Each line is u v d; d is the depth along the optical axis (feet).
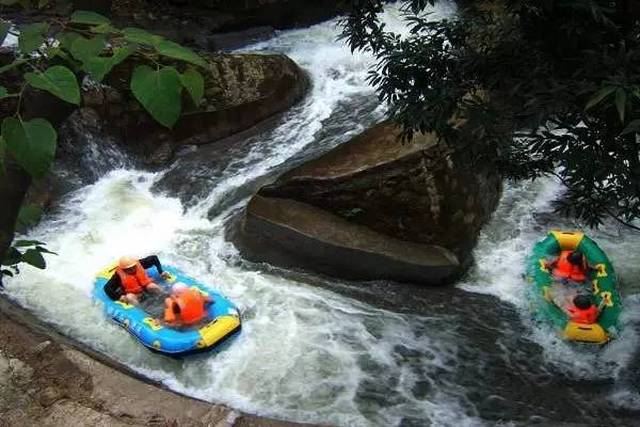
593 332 20.10
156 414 14.52
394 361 19.76
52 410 14.24
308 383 18.94
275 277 22.88
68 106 5.27
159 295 21.50
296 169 23.66
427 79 14.92
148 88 4.31
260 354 19.90
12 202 5.57
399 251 22.36
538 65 12.75
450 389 18.86
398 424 17.61
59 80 4.54
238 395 18.49
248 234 23.76
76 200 26.61
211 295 21.17
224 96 29.78
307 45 37.63
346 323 21.11
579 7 11.76
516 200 26.96
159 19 37.63
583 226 25.66
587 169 12.02
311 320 21.16
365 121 30.35
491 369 19.56
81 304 21.59
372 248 22.24
